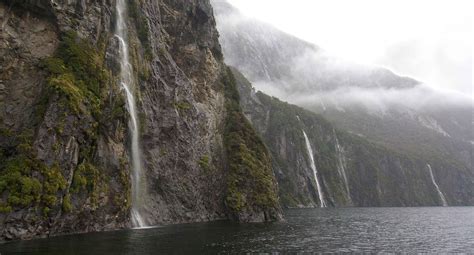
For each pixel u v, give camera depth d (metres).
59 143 43.59
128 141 59.06
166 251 37.44
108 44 57.88
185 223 66.06
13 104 44.50
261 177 80.56
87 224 48.22
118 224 53.16
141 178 61.44
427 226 85.62
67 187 44.25
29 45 47.50
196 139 74.81
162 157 66.00
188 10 84.56
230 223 68.94
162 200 65.06
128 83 60.53
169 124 68.00
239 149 81.50
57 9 50.38
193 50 84.38
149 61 67.06
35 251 33.81
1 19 45.78
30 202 39.91
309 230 64.75
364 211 153.38
